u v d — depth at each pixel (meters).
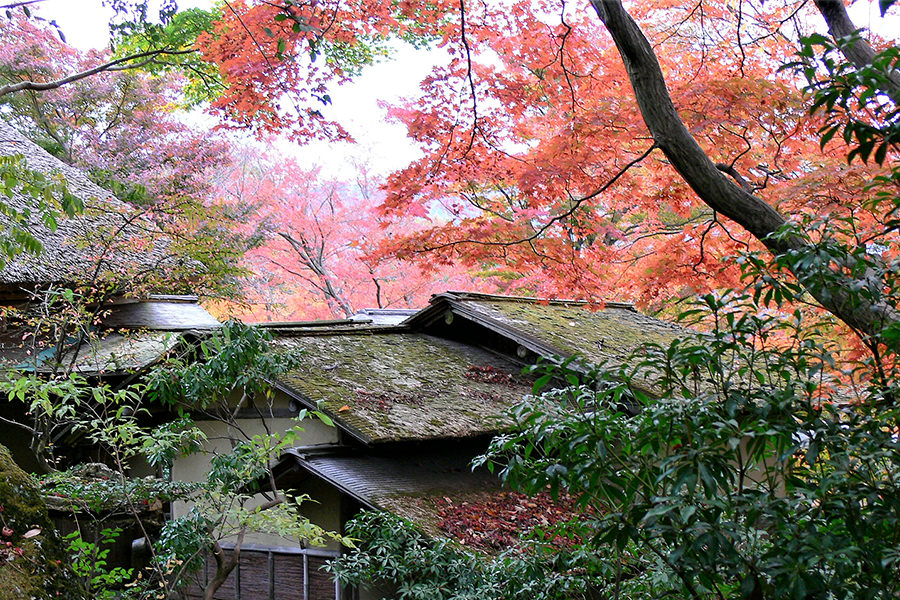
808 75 2.97
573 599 4.23
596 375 2.81
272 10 6.16
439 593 4.86
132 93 17.67
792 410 2.46
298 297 18.33
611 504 2.79
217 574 4.62
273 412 7.16
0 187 4.95
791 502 2.35
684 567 2.49
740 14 6.39
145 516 5.30
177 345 6.68
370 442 5.95
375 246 15.31
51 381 4.18
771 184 6.10
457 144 6.66
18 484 3.01
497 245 6.50
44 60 16.73
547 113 7.35
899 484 2.42
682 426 2.44
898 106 2.90
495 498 6.28
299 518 4.81
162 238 10.88
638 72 4.71
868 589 2.26
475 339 8.87
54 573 2.83
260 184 18.03
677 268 6.43
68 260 9.18
